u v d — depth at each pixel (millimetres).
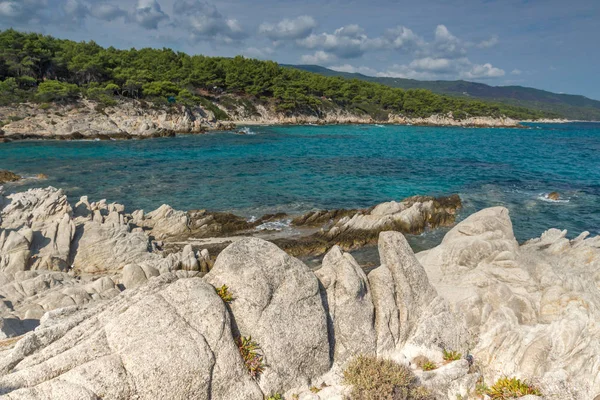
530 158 83938
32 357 7965
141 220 33812
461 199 45938
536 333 11703
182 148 85438
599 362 11055
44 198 30094
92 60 129000
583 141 138500
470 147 106062
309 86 190125
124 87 128500
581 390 10594
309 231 34562
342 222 35094
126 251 25875
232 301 9250
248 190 49062
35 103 106438
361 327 10547
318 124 170125
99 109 112250
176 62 176125
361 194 48500
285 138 112625
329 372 10000
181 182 52656
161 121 116500
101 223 29125
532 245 21562
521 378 10906
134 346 7844
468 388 10422
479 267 15547
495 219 18719
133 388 7547
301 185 52531
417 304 11719
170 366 7754
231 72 171750
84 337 8328
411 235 34531
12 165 60938
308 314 9703
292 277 9812
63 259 24312
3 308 15383
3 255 22828
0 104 100188
